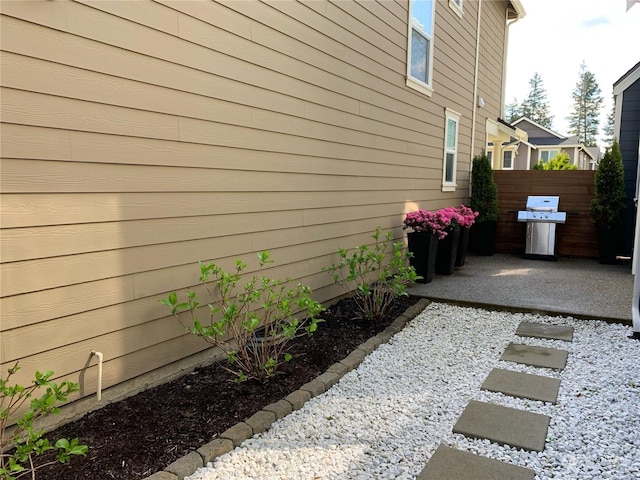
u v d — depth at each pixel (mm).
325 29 4176
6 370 2012
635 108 7328
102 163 2340
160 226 2693
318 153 4199
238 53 3164
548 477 2064
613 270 6824
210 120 2973
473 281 6004
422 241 5805
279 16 3559
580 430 2465
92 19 2240
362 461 2191
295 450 2266
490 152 14602
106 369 2463
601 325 4227
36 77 2035
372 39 5023
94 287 2359
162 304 2746
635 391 2920
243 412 2531
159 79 2605
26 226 2049
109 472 1957
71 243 2232
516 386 2998
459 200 8438
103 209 2367
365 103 4965
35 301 2107
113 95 2363
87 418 2359
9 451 2043
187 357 2996
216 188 3068
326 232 4422
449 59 7461
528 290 5430
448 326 4301
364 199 5094
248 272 3432
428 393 2938
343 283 4520
